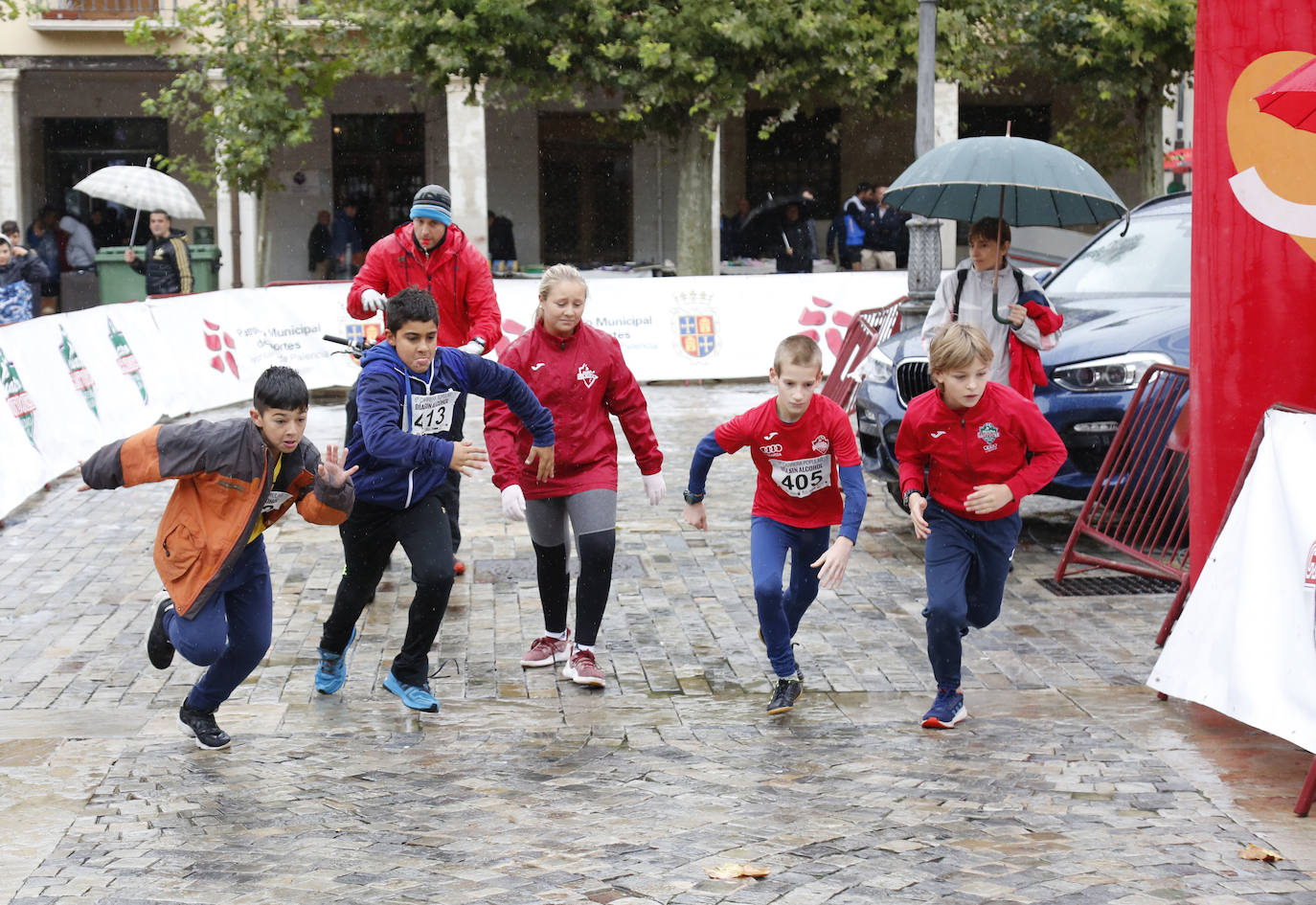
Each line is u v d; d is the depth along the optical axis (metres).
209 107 24.48
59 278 22.25
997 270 6.98
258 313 15.40
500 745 4.92
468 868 3.80
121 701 5.45
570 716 5.25
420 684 5.34
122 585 7.37
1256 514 4.71
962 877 3.70
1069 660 5.93
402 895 3.62
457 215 22.89
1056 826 4.08
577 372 5.57
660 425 12.75
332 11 19.59
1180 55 19.20
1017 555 7.92
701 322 16.03
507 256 24.34
